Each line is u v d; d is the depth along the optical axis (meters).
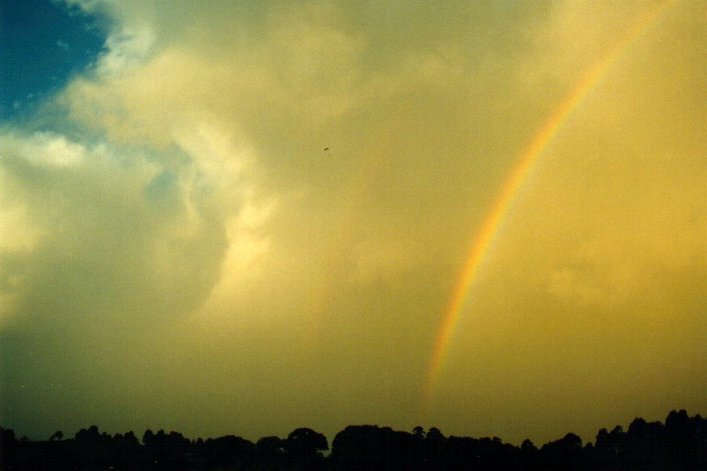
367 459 88.88
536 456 92.06
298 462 89.56
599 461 89.38
